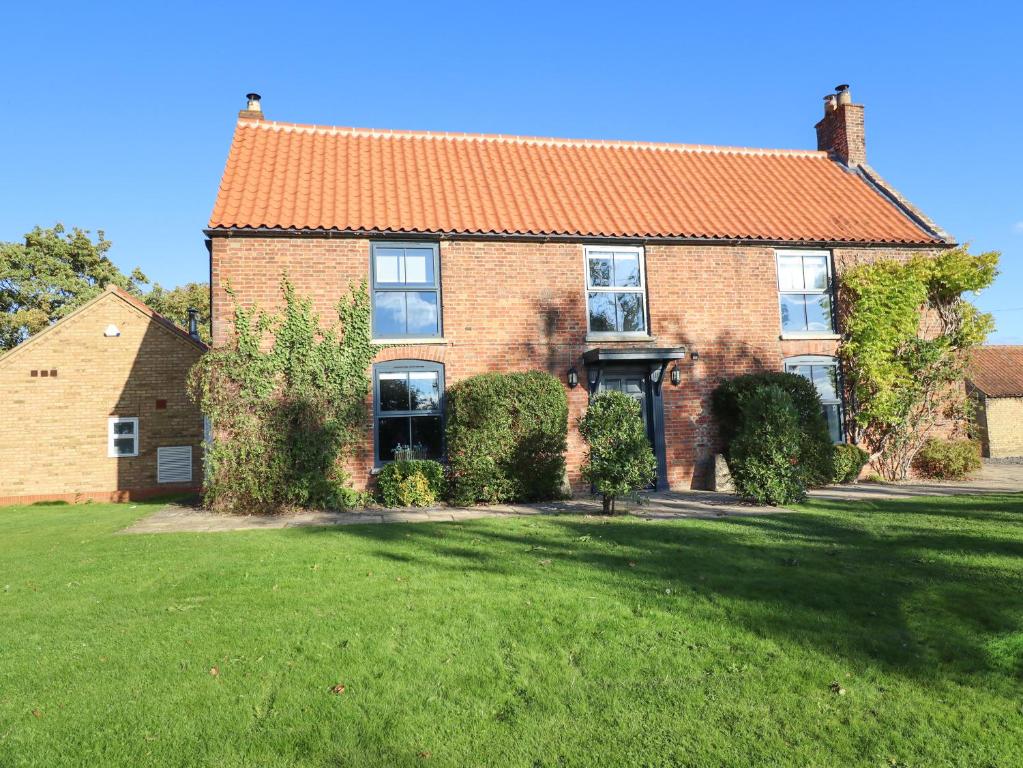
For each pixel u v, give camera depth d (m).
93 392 18.78
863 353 15.12
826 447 13.72
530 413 12.90
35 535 10.23
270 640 4.97
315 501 12.44
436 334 13.77
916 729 3.63
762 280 15.19
